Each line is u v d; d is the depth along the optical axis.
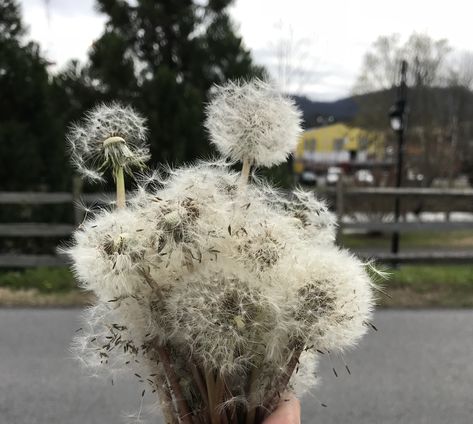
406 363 3.83
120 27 8.00
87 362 0.99
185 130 6.98
